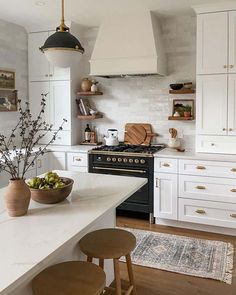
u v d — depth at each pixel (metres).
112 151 4.03
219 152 3.76
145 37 3.93
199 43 3.71
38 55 4.61
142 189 3.91
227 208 3.51
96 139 4.77
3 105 4.26
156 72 3.86
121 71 4.01
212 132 3.76
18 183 1.76
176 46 4.20
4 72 4.26
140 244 3.33
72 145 4.60
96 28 4.62
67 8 3.76
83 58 4.74
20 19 4.23
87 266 1.70
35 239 1.47
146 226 3.86
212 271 2.80
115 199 2.10
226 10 3.58
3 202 2.03
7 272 1.18
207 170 3.56
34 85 4.69
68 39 2.18
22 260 1.27
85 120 4.83
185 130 4.25
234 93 3.61
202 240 3.43
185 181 3.68
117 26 4.10
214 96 3.70
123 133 4.62
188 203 3.69
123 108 4.59
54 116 4.61
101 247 1.94
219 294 2.49
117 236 2.09
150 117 4.44
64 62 2.22
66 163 4.29
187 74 4.18
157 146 4.32
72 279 1.57
